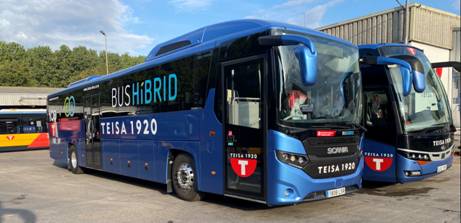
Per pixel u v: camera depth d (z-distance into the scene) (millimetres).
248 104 7238
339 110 7461
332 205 8312
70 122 15422
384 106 9219
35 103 45781
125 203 8969
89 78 14742
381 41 23328
